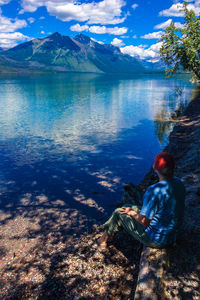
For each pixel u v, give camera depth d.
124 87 70.31
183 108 25.75
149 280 2.38
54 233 4.95
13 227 5.31
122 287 2.91
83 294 2.96
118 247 3.74
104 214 5.75
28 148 12.65
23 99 39.97
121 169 9.33
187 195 4.98
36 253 4.22
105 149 12.24
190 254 2.80
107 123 19.39
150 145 12.72
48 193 7.29
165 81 108.81
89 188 7.56
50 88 67.69
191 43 24.69
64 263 3.72
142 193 4.52
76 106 30.70
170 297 2.29
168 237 2.51
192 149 9.65
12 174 9.05
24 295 3.17
